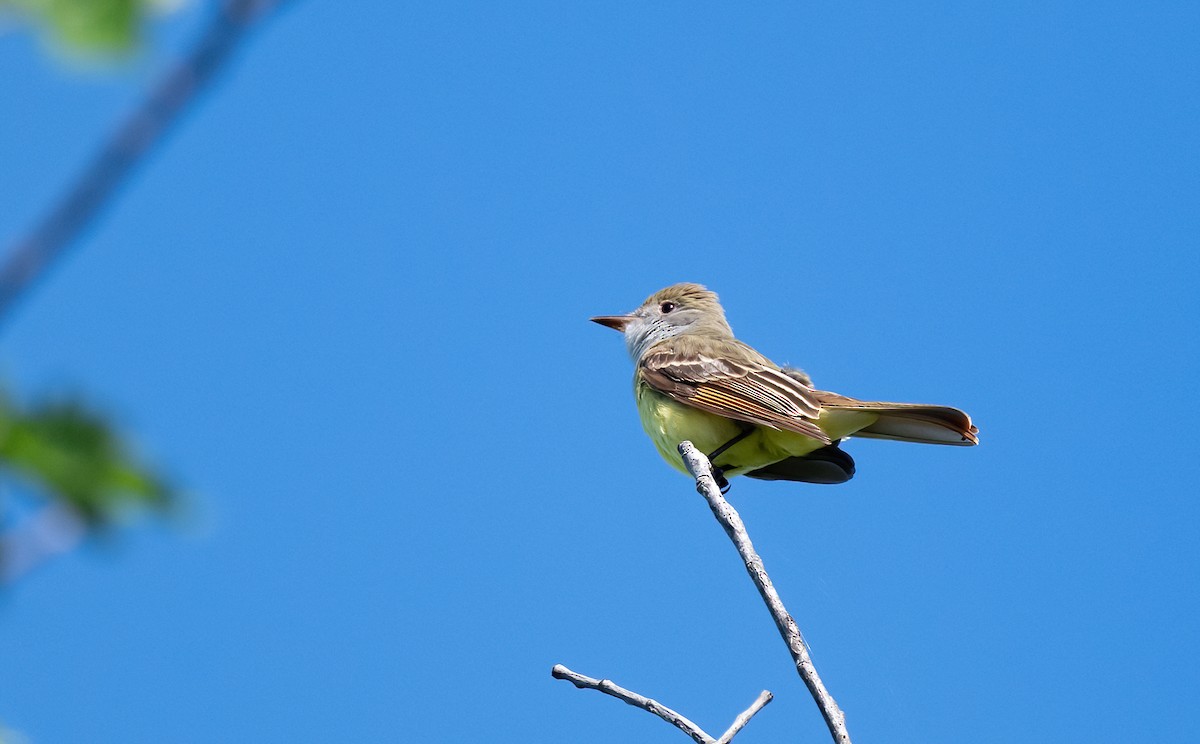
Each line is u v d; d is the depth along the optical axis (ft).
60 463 9.64
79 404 9.84
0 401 9.67
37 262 8.94
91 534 9.80
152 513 10.01
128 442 9.95
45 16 10.16
